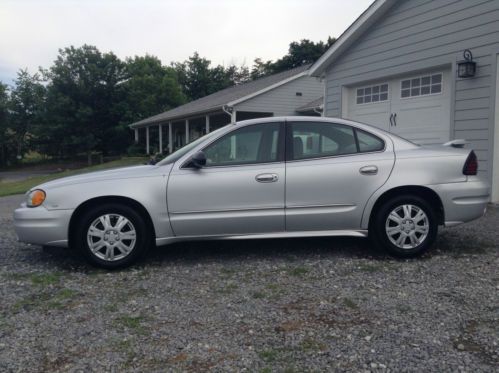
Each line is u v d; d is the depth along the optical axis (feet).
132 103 140.15
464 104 26.17
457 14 26.35
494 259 15.46
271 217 15.47
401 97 31.30
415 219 15.72
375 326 10.50
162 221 15.15
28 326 10.85
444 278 13.65
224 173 15.33
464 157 15.90
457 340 9.76
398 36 30.45
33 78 147.43
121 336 10.27
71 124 132.16
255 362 9.07
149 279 14.15
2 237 20.89
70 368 8.94
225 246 18.07
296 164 15.61
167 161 15.93
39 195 15.07
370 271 14.48
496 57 24.29
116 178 15.19
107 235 15.07
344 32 33.68
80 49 134.10
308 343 9.78
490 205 24.62
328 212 15.61
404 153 15.89
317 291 12.78
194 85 189.88
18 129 147.02
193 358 9.26
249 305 11.88
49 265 15.94
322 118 16.25
